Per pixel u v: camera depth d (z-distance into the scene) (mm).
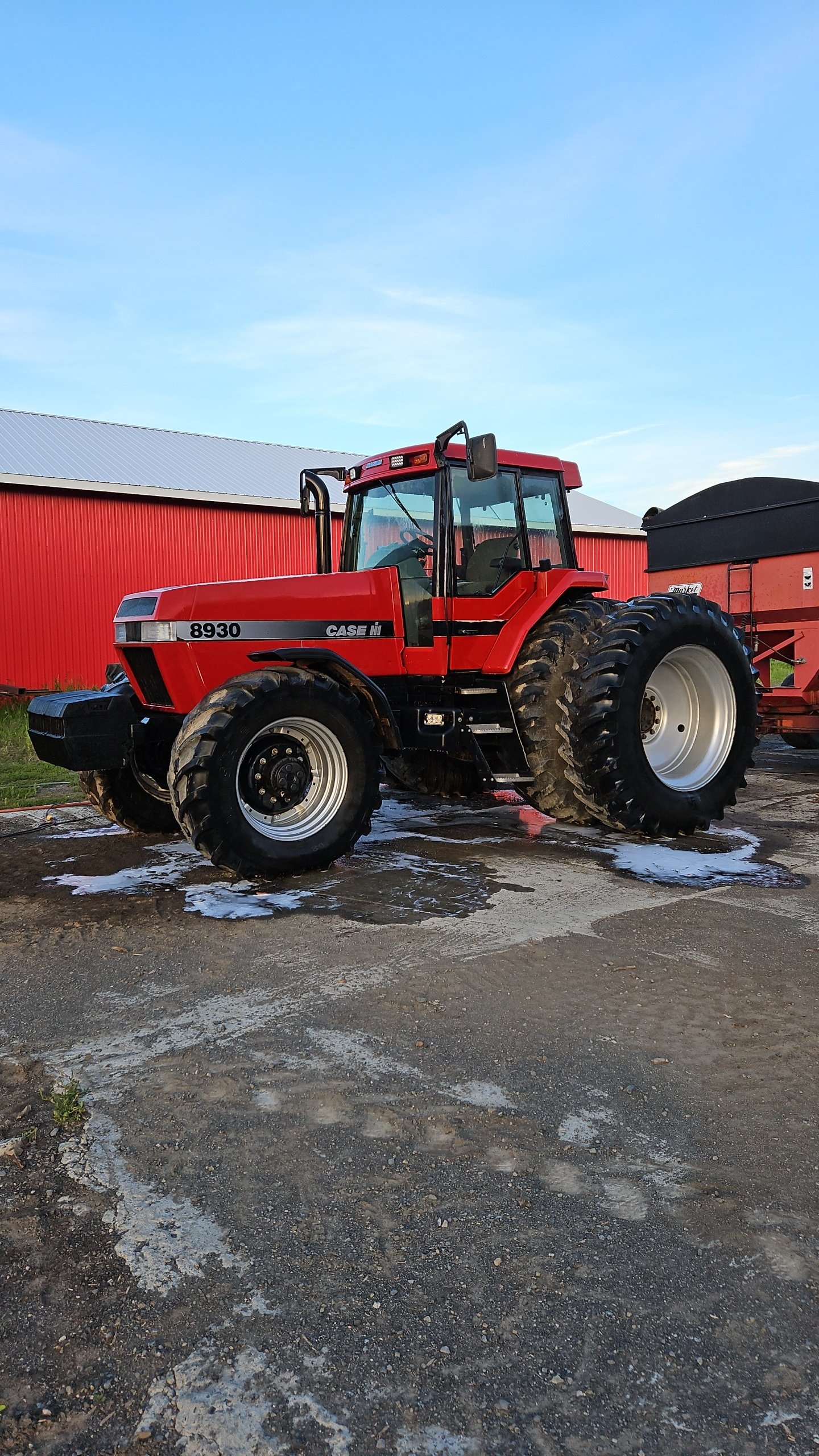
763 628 8219
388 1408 1628
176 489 16047
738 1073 2760
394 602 5797
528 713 5680
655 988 3383
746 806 6797
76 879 5023
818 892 4547
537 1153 2363
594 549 21016
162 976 3592
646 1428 1586
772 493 7957
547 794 5820
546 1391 1660
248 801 4941
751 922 4102
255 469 18344
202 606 5086
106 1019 3205
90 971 3662
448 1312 1840
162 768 5832
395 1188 2230
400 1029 3076
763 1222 2092
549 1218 2115
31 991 3475
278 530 17250
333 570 6641
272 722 4805
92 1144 2428
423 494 5852
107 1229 2096
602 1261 1975
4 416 18562
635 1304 1854
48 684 15250
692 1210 2139
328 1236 2064
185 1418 1610
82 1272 1961
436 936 3975
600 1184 2236
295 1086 2711
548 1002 3279
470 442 5289
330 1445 1560
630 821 5566
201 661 5082
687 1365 1710
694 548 8641
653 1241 2037
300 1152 2383
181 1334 1790
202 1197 2205
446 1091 2672
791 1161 2314
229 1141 2434
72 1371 1711
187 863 5336
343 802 5059
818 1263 1965
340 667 5234
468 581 5840
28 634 15078
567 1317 1823
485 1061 2850
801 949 3766
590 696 5453
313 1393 1658
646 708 6062
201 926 4184
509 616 5910
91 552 15547
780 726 8219
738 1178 2252
